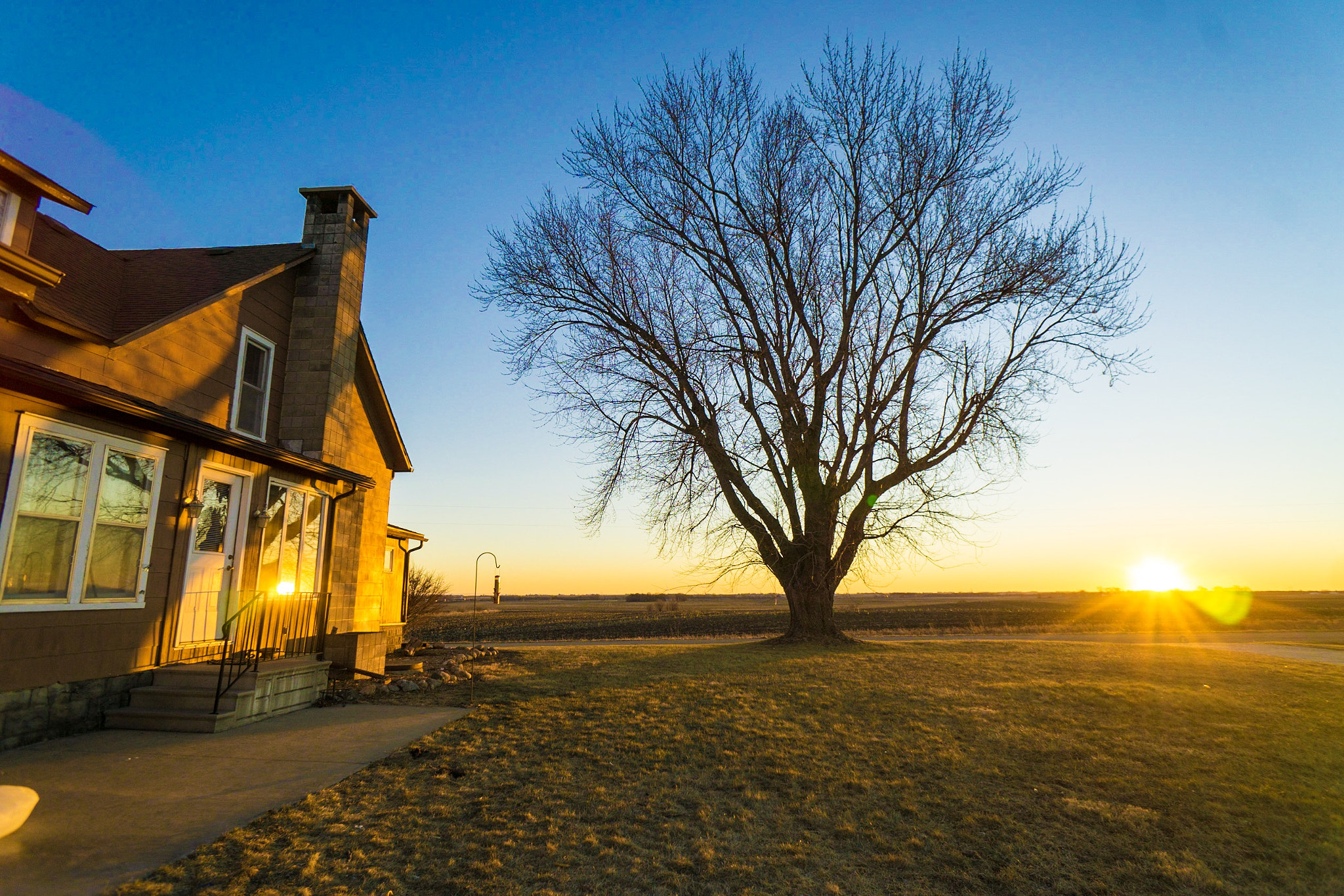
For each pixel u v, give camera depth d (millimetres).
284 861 4418
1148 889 4656
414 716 8922
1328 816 5844
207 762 6555
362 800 5621
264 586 10906
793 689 11273
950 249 19141
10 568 6812
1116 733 8398
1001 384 19188
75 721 7520
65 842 4531
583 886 4367
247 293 11641
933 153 19547
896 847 5203
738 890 4441
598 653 18266
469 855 4727
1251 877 4848
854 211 20156
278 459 10500
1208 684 11852
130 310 9672
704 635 35000
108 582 8000
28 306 7375
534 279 21094
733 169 21234
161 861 4297
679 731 8422
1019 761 7332
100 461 7840
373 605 16266
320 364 12758
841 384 19328
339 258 13195
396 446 17250
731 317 20422
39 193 7199
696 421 20391
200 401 10336
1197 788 6500
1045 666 13953
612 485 19906
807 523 19406
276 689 9031
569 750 7430
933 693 10828
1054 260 18609
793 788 6430
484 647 20359
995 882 4719
